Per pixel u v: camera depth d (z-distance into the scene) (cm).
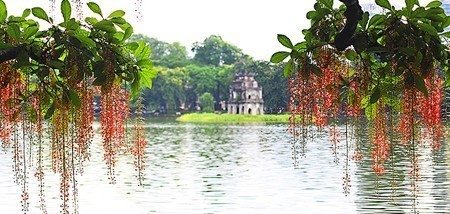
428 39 373
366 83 416
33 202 1778
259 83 9131
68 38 373
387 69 394
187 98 11144
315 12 399
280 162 3045
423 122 470
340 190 2039
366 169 2453
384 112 482
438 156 2584
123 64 419
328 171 2503
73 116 449
